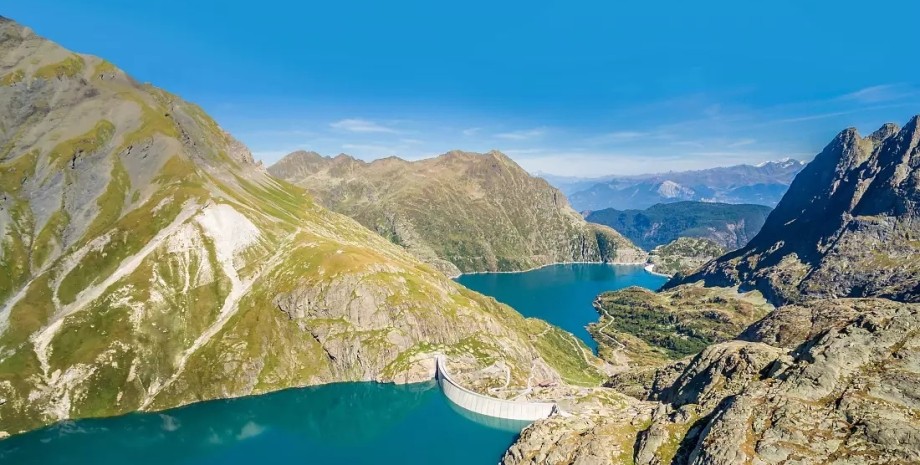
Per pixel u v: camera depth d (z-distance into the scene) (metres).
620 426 159.75
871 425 113.19
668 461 133.88
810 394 130.50
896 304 195.88
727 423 129.25
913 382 120.19
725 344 183.00
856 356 135.00
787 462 112.62
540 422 181.00
